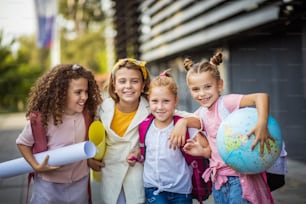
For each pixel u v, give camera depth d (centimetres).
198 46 450
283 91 347
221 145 144
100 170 180
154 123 173
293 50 332
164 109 167
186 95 448
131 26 592
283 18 293
